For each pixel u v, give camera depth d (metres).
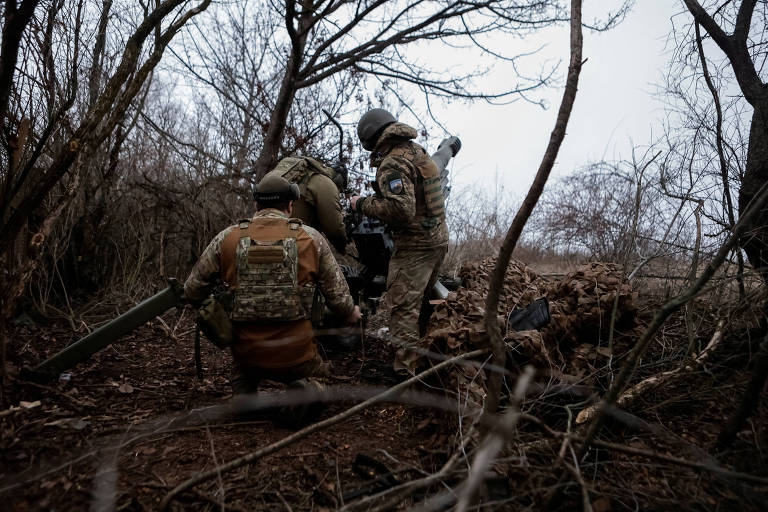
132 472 2.17
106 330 2.96
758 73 2.97
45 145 3.17
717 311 2.93
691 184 3.01
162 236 5.11
